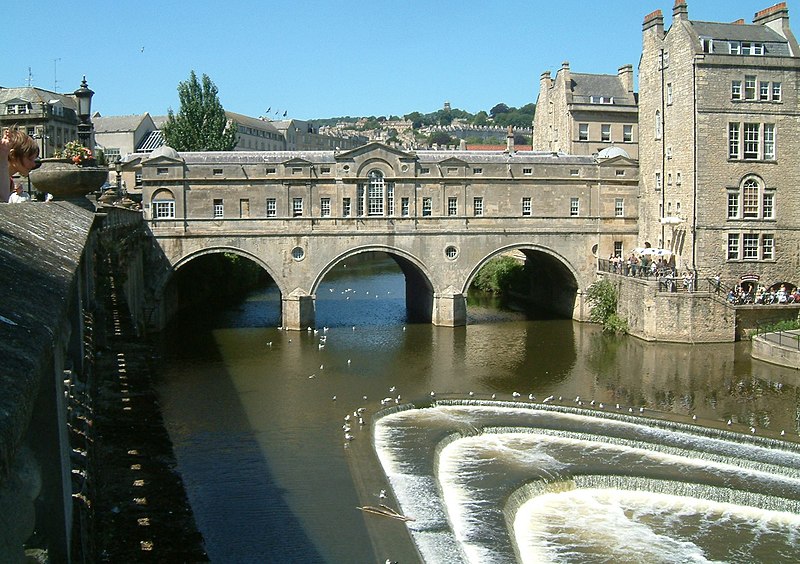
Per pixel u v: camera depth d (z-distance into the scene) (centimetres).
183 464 3556
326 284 9831
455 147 16450
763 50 6631
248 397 4684
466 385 4994
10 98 9294
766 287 6606
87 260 2103
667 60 6819
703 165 6438
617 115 8912
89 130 2519
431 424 4162
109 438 1267
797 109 6538
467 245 7044
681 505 3256
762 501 3212
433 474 3447
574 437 3997
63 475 830
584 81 9150
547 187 7162
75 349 1508
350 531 2884
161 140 12219
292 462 3578
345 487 3281
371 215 6900
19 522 496
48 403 790
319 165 6806
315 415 4319
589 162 7300
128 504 1056
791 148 6550
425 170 6981
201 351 5909
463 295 7056
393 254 7131
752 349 5672
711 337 6097
